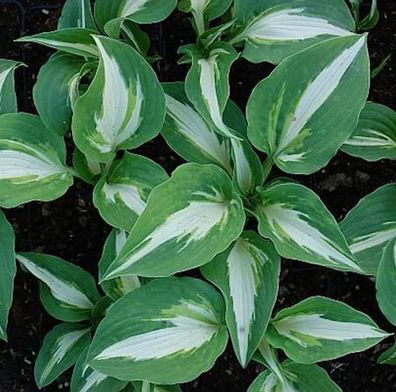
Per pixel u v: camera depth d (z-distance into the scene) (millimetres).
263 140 808
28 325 938
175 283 805
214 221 783
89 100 771
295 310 816
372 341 795
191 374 784
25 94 940
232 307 792
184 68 942
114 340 787
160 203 769
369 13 946
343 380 947
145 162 823
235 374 938
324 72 781
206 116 804
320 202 790
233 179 817
